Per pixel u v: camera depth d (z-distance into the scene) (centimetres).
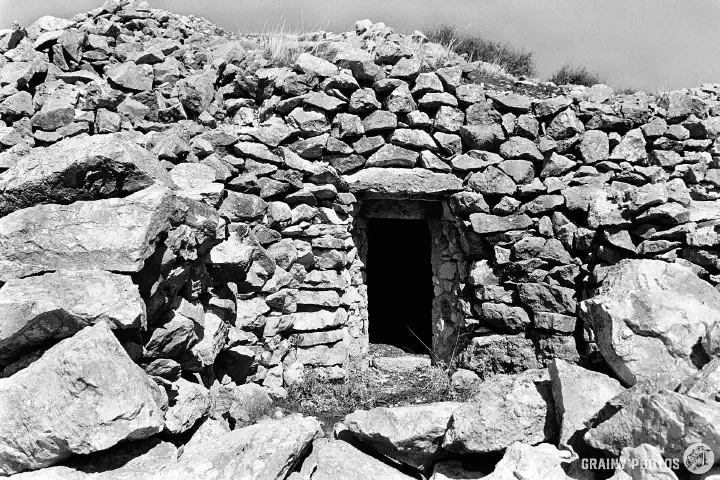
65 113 658
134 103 694
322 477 390
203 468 346
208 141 685
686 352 385
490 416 377
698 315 396
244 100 741
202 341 490
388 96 732
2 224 403
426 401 660
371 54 756
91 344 341
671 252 658
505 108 743
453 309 800
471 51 1031
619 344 394
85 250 394
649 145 755
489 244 750
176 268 447
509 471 332
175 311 455
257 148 695
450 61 804
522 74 1035
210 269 537
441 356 808
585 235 700
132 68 706
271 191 696
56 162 419
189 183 599
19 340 366
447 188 738
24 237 401
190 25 844
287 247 693
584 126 748
